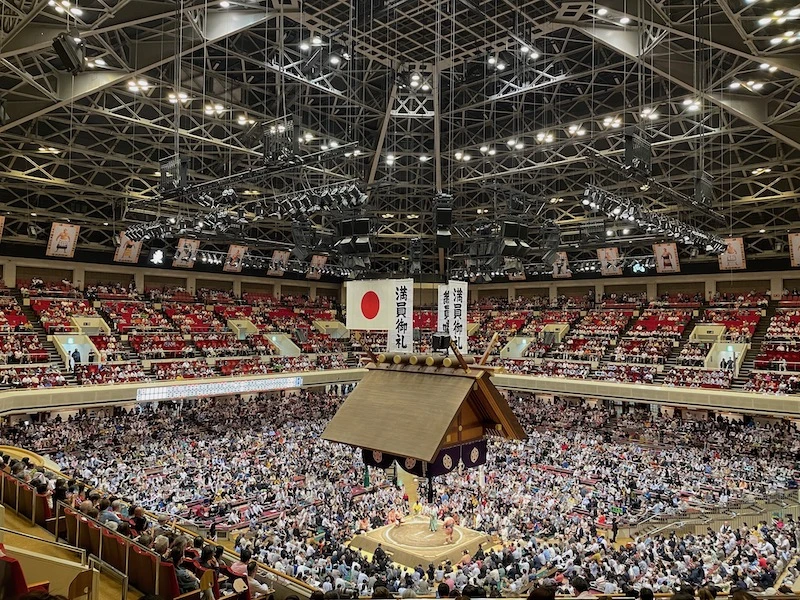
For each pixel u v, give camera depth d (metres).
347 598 8.12
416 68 28.97
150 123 27.14
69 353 36.00
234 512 22.55
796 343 37.06
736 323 42.00
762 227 39.28
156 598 4.79
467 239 32.31
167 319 45.38
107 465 26.95
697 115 28.97
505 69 30.22
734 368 36.75
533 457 32.12
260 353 45.38
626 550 18.53
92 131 30.75
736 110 24.22
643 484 26.78
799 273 42.31
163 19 22.33
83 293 43.53
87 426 32.88
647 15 20.52
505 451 33.34
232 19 22.84
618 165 19.03
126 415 36.12
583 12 22.69
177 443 32.25
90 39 21.36
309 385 43.41
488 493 26.34
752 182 34.91
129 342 40.88
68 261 42.88
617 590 13.73
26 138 28.12
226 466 28.41
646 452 32.28
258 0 22.02
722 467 28.89
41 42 19.00
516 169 33.97
